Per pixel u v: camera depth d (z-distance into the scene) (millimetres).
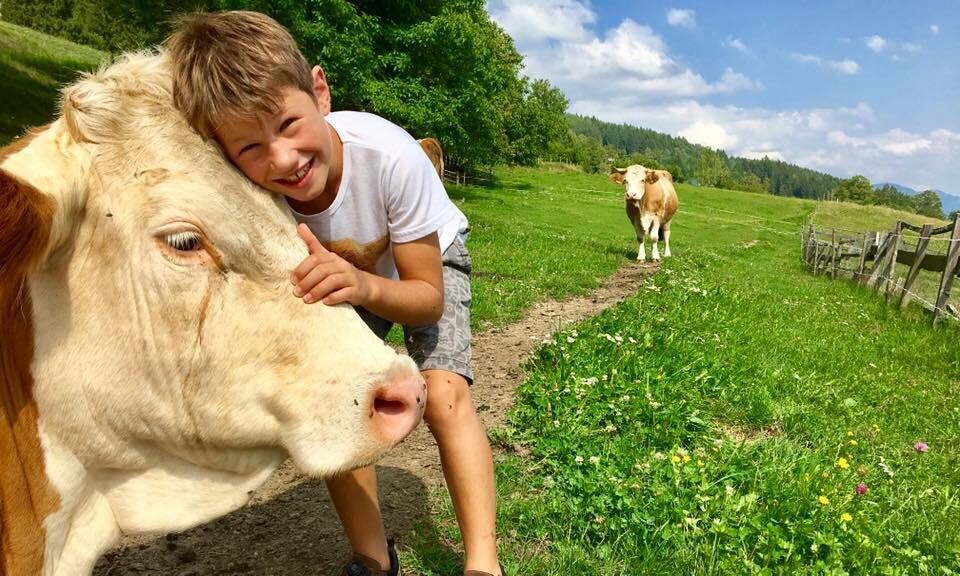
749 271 18859
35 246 1690
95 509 2104
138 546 3611
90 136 1880
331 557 3566
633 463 4309
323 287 1997
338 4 19172
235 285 1936
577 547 3553
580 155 102375
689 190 68938
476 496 2645
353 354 1981
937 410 6941
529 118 59344
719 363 6598
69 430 1989
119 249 1893
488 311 9172
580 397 5180
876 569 3520
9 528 1962
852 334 10062
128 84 1936
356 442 1942
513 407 5441
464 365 2744
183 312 1908
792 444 5109
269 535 3754
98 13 36500
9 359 1943
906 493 4711
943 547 3920
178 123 1943
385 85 20984
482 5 25641
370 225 2455
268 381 1960
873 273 16719
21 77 22953
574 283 12297
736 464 4453
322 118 2082
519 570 3396
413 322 2447
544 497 4031
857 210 54812
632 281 13844
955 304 12938
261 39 1927
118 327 1931
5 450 1958
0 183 1604
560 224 32344
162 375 1944
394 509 3977
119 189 1883
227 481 2141
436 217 2471
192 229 1878
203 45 1906
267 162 1956
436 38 21594
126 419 1988
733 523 3734
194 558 3523
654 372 5840
